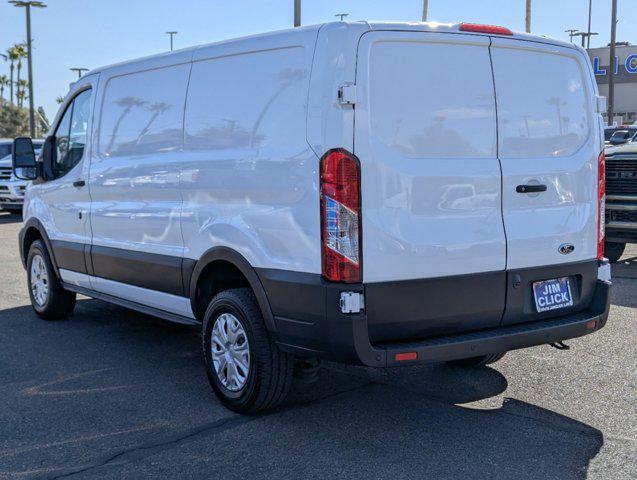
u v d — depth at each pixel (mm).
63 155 6895
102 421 4676
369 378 5465
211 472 3930
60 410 4875
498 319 4465
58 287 7211
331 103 4000
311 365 4684
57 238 6973
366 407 4863
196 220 5023
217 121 4871
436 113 4219
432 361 4098
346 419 4656
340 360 4086
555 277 4699
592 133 4949
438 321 4230
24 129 80000
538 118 4648
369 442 4289
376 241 4012
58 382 5457
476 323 4383
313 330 4133
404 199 4082
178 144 5254
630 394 5051
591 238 4910
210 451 4195
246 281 4848
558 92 4770
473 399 4996
